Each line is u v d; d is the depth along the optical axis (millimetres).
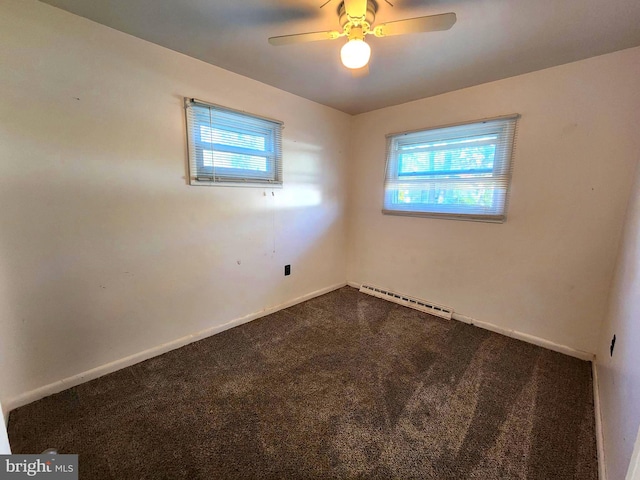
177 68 2033
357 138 3502
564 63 2076
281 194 2867
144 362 2068
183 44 1917
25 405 1629
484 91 2475
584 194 2098
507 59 2025
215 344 2330
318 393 1770
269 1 1477
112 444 1391
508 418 1581
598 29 1651
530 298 2404
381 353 2223
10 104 1483
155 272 2094
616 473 1087
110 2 1502
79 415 1569
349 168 3609
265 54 2033
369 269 3588
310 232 3236
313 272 3369
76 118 1675
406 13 1557
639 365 1054
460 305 2824
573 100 2078
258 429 1492
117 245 1900
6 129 1484
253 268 2727
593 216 2076
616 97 1928
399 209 3207
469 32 1699
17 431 1455
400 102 3008
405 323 2746
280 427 1507
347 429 1498
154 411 1607
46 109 1580
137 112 1895
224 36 1818
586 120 2043
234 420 1550
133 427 1494
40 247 1629
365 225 3561
